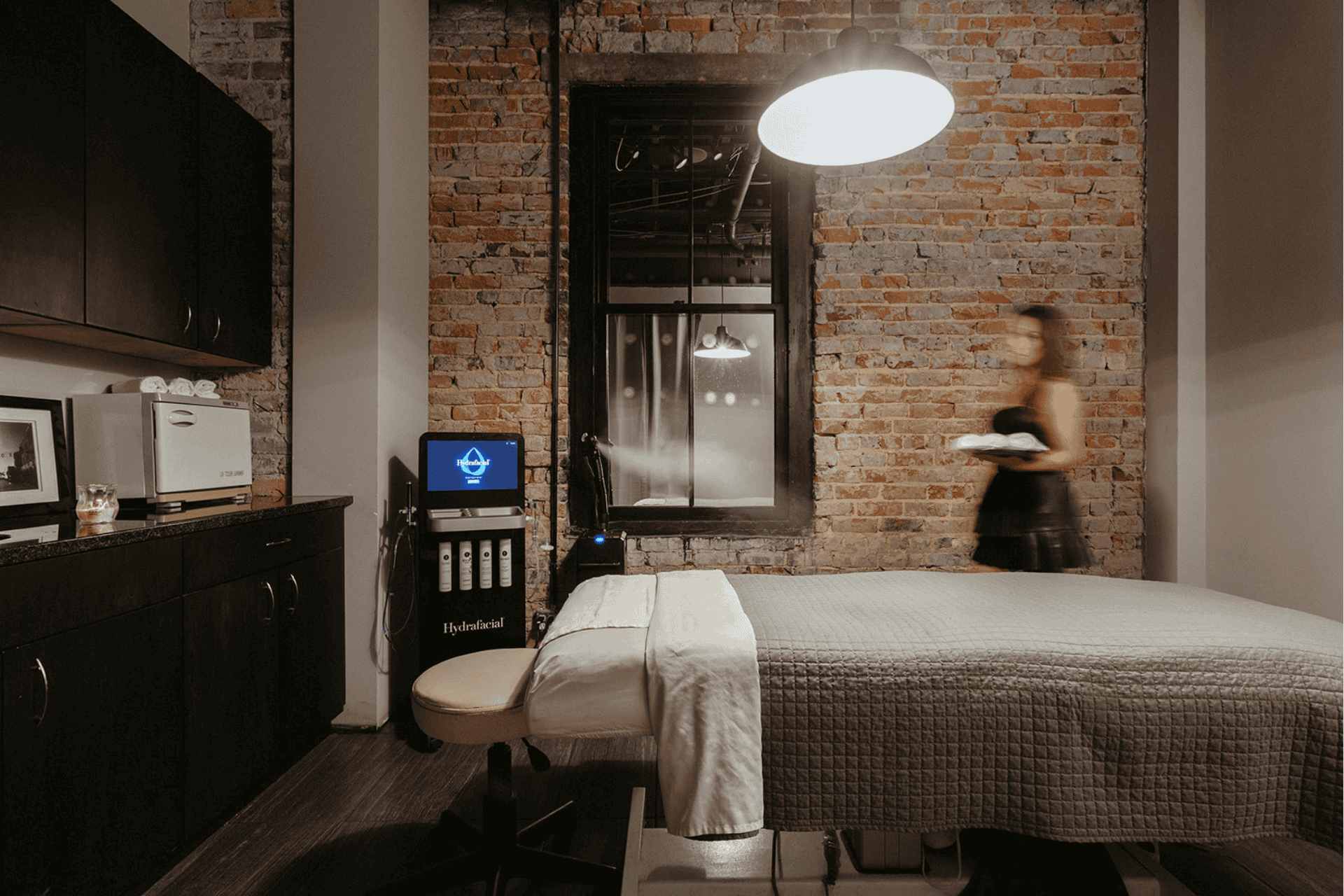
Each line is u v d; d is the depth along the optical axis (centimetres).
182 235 224
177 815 174
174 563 174
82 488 181
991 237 317
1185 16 298
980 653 129
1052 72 316
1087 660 127
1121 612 150
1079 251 317
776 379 324
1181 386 299
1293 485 257
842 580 191
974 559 259
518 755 241
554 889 169
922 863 153
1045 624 141
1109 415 318
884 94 173
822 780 125
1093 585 182
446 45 318
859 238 317
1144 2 315
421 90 310
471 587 271
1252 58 273
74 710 144
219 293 243
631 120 329
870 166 317
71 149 180
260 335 268
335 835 189
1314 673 125
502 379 319
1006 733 125
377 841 186
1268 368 268
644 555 316
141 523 176
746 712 124
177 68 222
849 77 166
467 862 161
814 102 176
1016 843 168
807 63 159
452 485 269
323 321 270
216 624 190
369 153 270
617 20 316
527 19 318
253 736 206
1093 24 316
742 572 316
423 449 264
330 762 236
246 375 277
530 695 127
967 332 317
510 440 278
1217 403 291
